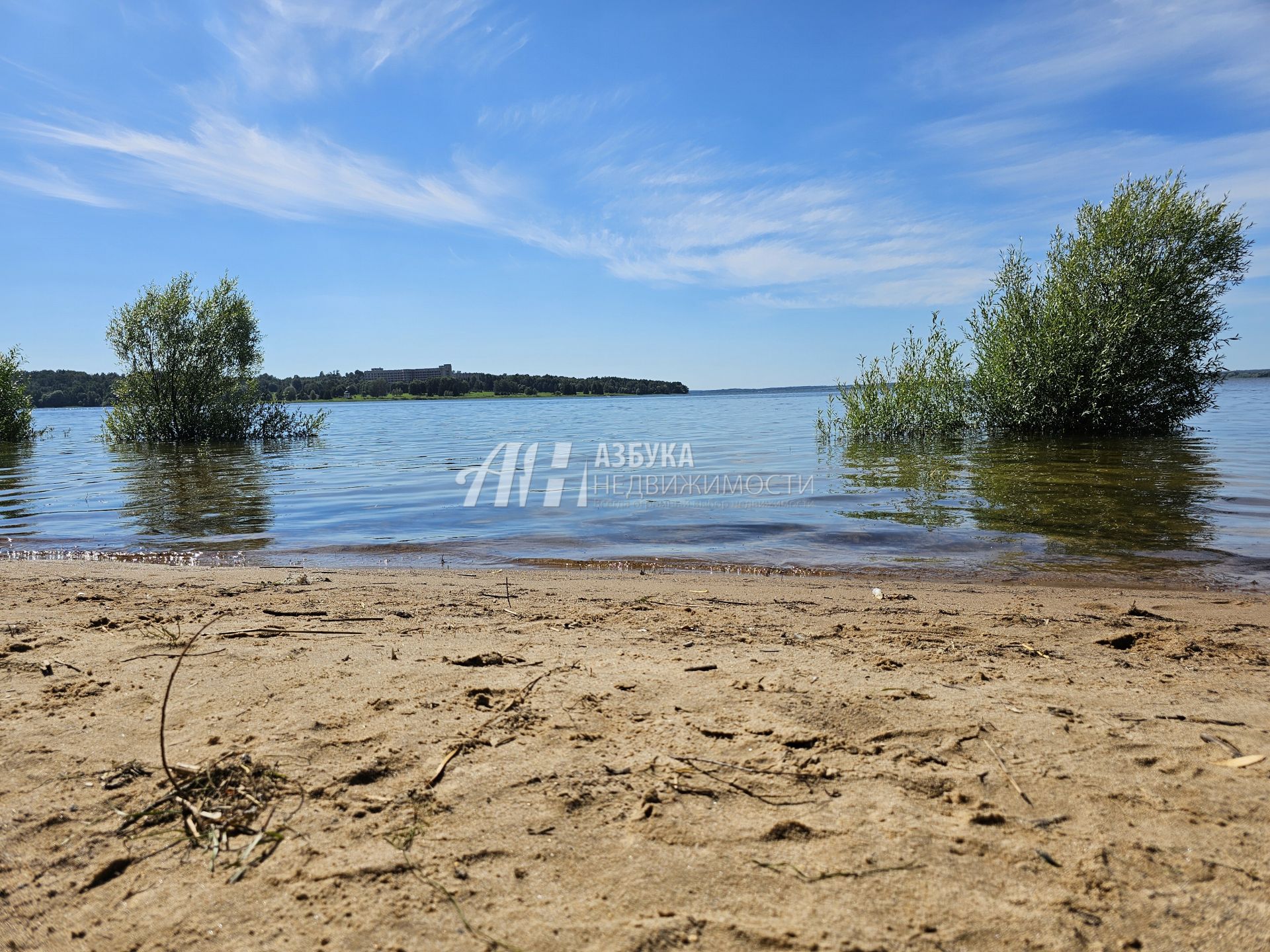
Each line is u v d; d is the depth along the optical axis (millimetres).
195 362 22703
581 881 1649
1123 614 4172
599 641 3518
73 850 1760
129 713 2561
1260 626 3889
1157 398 18375
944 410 19734
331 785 2062
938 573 5551
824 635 3672
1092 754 2225
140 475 13672
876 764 2172
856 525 7672
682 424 31859
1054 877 1644
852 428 20188
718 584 5129
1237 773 2105
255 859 1730
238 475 13469
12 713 2557
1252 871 1650
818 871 1676
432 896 1597
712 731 2400
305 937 1473
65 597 4539
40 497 10602
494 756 2232
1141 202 17875
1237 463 12820
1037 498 9383
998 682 2896
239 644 3424
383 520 8375
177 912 1552
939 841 1784
